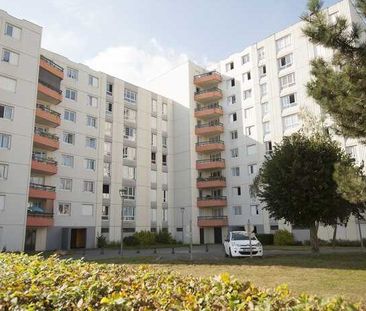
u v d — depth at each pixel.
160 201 50.53
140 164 48.72
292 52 45.19
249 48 50.75
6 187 31.36
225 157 51.47
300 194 22.02
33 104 34.34
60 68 40.09
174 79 56.28
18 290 5.01
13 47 33.53
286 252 27.20
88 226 41.09
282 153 24.12
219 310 3.84
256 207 46.69
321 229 38.66
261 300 3.82
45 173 37.22
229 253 22.98
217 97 52.97
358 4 12.04
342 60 12.47
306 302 3.62
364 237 36.00
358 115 11.91
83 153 42.16
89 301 4.38
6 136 32.22
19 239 31.52
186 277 5.86
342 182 12.83
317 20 12.33
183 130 53.53
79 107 42.72
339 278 12.37
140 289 4.95
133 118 49.38
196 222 50.16
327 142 24.11
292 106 44.28
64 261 7.78
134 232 45.81
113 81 47.50
